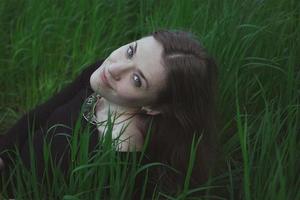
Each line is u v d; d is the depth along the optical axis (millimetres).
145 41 1930
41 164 2098
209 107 1986
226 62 2656
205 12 3031
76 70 3129
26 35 3332
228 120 2631
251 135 2561
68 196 1896
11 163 2305
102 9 3449
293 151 2137
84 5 3463
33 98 3121
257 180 2145
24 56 3262
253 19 2939
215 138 2092
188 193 1954
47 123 2168
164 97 1909
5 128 3049
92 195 2025
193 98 1911
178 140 1979
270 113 2297
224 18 2814
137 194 2070
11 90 3250
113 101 1983
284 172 2168
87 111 2064
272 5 3104
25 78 3275
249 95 2736
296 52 2812
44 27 3314
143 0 3576
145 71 1872
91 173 1976
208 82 1944
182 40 1907
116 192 1942
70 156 2039
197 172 2064
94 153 2000
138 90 1897
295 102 2598
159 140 1989
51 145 2068
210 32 2719
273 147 2240
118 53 1958
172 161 2010
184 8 3096
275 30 2879
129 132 1963
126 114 1988
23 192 2059
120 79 1920
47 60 3268
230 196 2305
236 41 2727
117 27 3438
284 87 2695
